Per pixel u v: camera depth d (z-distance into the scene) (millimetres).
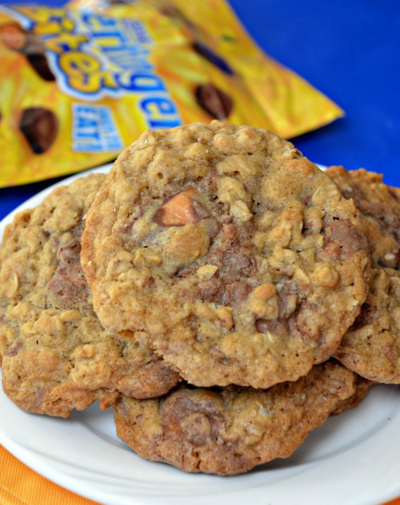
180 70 425
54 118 381
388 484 233
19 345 255
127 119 391
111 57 420
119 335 241
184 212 249
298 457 247
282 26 527
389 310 257
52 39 415
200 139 263
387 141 420
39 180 363
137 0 484
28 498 243
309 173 260
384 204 286
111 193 254
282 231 248
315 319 239
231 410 244
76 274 263
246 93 429
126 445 250
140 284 238
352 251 250
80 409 250
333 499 229
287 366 235
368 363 249
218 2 516
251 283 243
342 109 447
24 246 274
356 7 554
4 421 248
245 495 230
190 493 231
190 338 236
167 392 250
